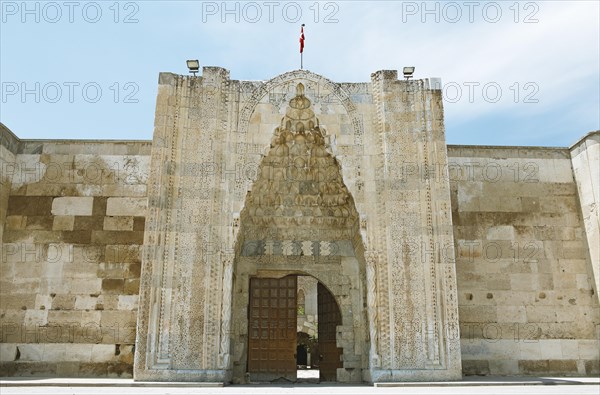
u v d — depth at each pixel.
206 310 12.69
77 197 15.43
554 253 15.66
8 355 14.20
